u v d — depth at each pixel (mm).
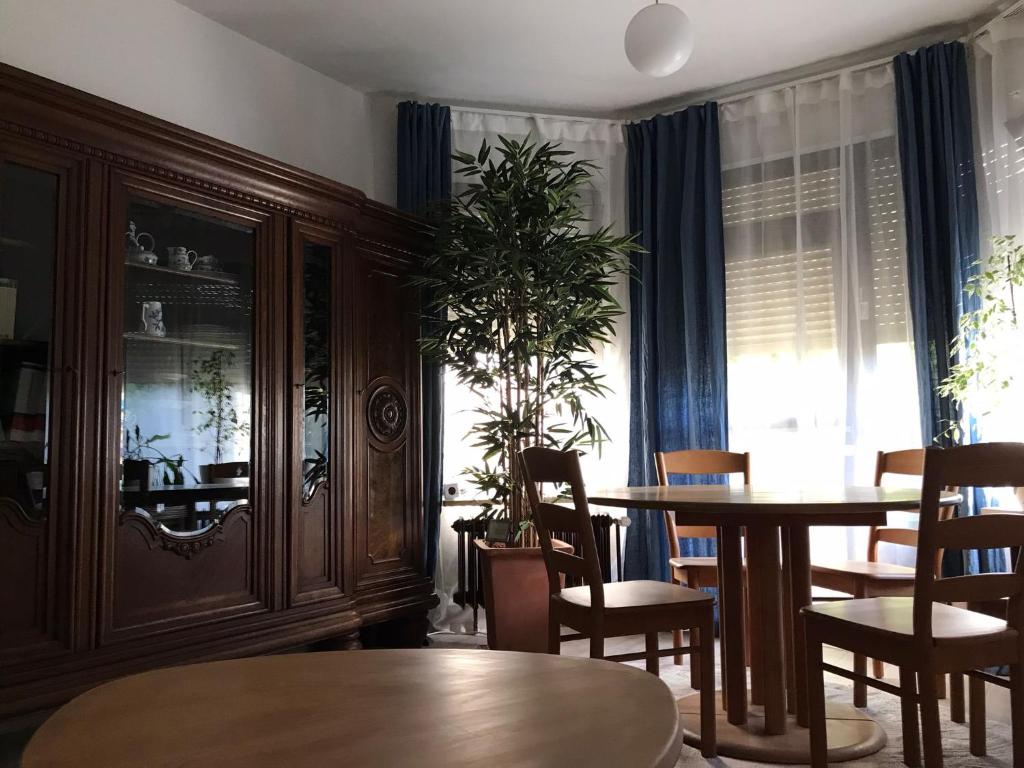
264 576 2869
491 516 3596
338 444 3197
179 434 2648
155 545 2541
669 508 2078
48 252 2338
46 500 2291
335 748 621
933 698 1768
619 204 4367
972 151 3559
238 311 2875
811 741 2043
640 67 2734
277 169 2951
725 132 4188
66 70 2988
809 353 3902
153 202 2619
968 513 3375
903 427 3676
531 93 4293
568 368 3736
